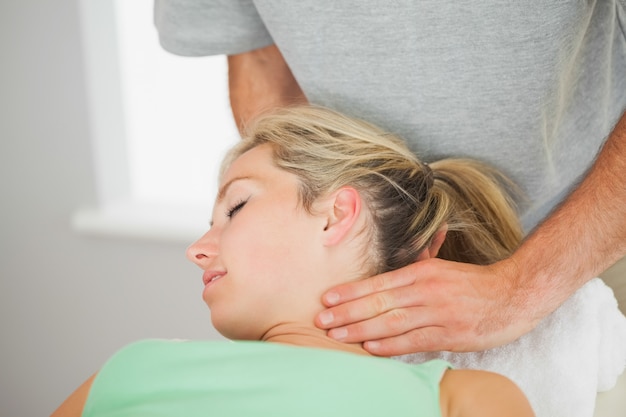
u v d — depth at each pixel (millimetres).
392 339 1278
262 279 1250
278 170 1314
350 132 1381
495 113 1456
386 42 1424
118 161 3201
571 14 1356
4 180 3180
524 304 1355
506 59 1398
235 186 1315
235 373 1107
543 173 1544
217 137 3340
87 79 3088
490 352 1415
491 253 1509
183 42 1729
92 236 3082
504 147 1496
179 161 3367
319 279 1265
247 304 1254
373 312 1261
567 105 1523
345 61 1463
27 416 3182
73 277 3117
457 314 1307
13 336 3188
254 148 1364
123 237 3043
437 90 1447
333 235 1266
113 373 1148
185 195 3330
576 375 1388
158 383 1121
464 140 1495
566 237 1384
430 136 1501
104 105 3139
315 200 1287
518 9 1354
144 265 3031
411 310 1278
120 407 1126
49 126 3133
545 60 1394
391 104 1481
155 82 3324
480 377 1174
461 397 1148
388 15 1400
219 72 3305
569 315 1427
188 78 3322
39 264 3150
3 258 3182
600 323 1445
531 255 1374
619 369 1474
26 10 3072
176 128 3357
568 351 1400
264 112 1524
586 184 1430
